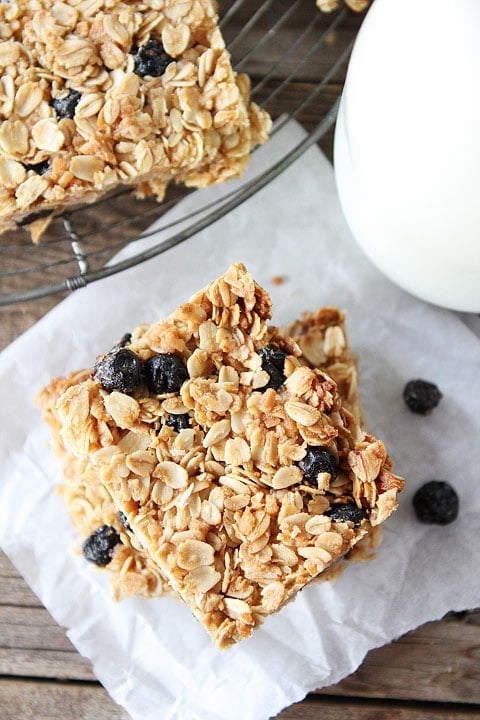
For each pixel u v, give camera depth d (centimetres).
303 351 34
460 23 27
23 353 35
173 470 30
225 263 36
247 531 30
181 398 30
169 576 30
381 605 34
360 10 35
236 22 36
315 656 34
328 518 30
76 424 30
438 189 29
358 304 36
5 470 35
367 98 29
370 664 34
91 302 35
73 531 34
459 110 28
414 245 31
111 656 34
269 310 31
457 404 35
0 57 32
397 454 35
